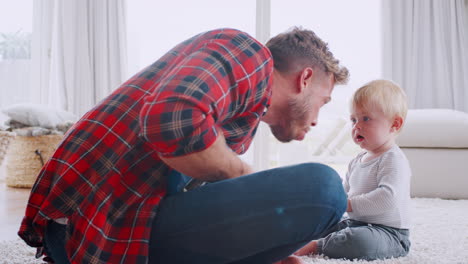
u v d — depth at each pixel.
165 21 4.05
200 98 0.71
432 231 1.82
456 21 3.77
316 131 4.42
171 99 0.70
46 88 4.11
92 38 4.04
